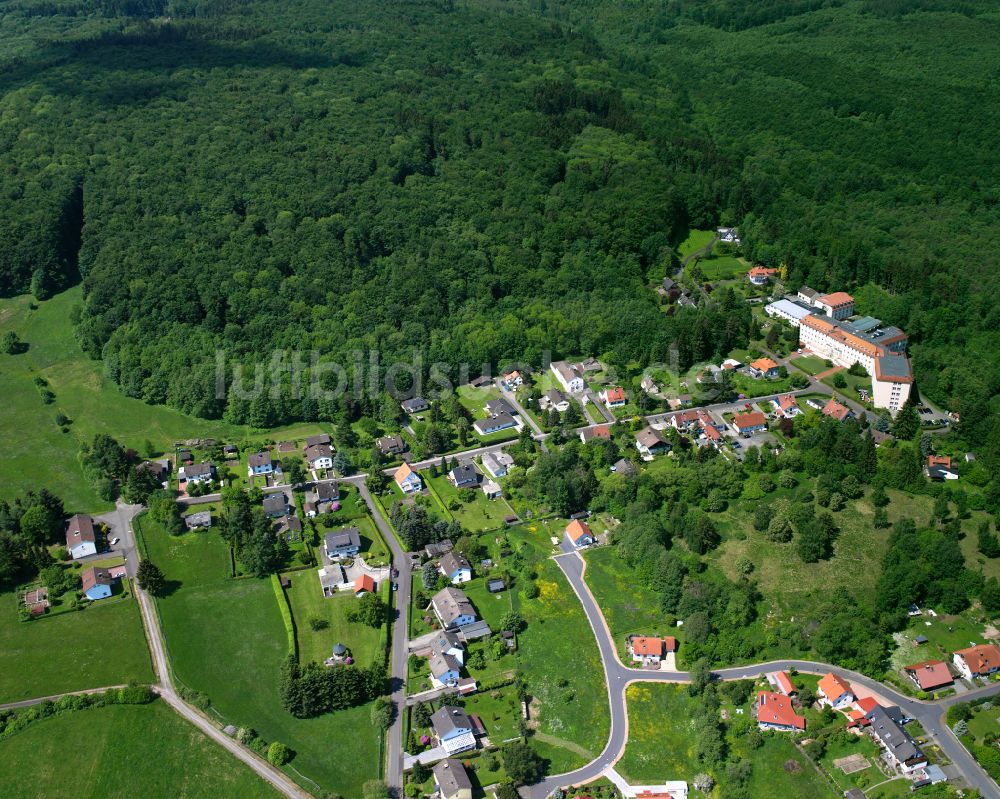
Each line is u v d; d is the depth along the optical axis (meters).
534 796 190.25
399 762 196.88
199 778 195.00
